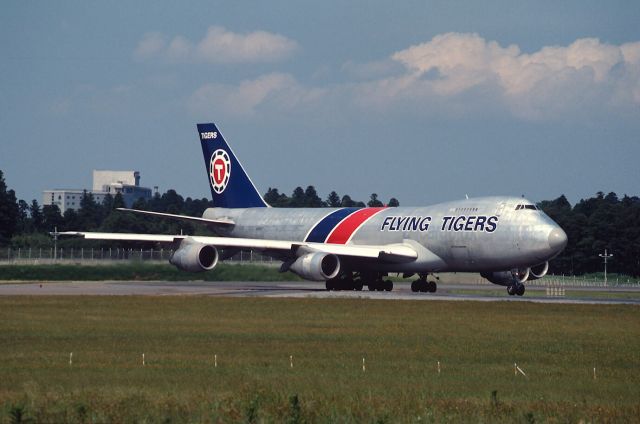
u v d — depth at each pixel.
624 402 98.81
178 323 175.25
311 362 125.88
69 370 117.25
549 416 89.81
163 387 104.81
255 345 143.38
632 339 153.12
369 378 112.69
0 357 128.75
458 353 135.75
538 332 162.62
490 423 86.88
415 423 85.69
